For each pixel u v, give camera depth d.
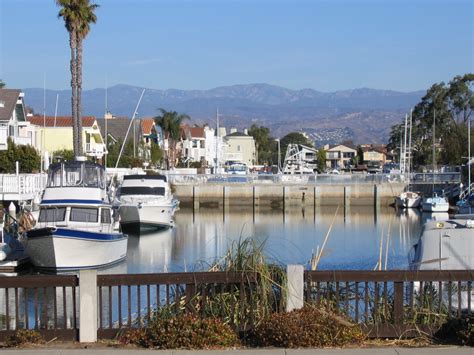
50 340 13.64
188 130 145.88
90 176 38.53
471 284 15.39
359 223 70.00
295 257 39.59
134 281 13.98
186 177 90.19
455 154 113.44
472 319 13.37
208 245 49.91
